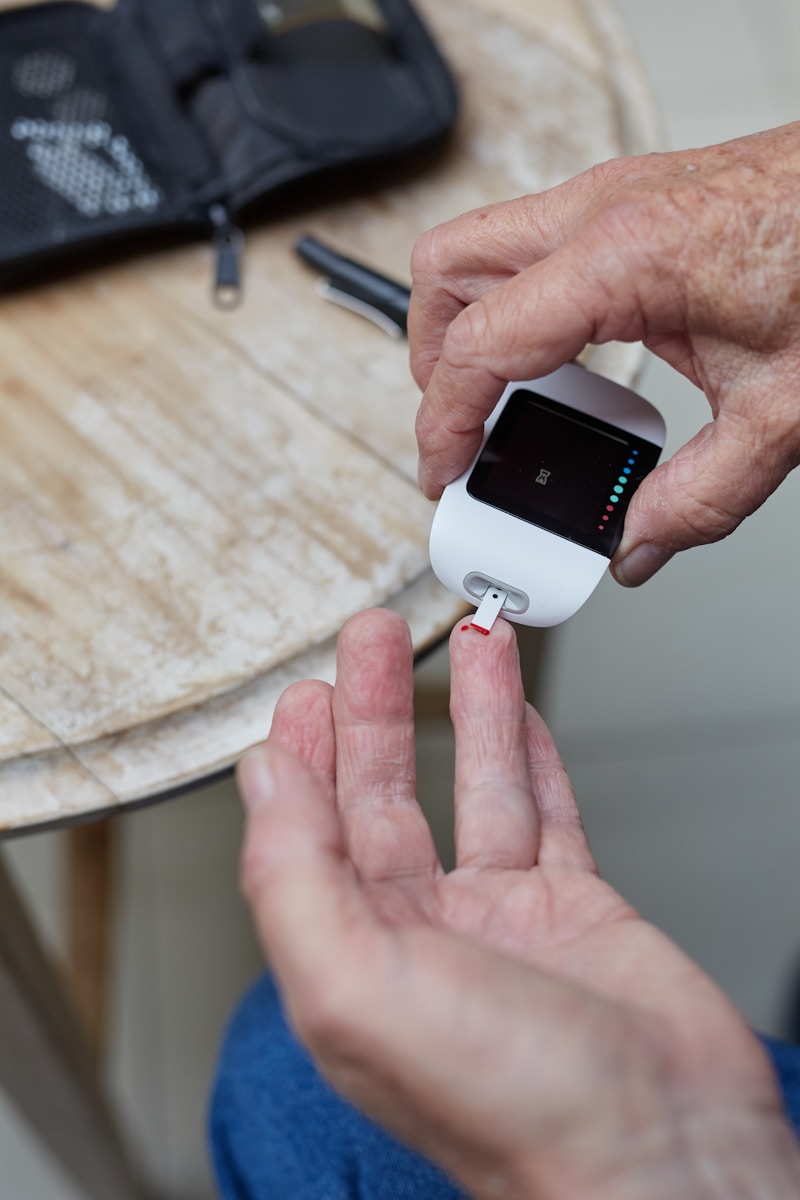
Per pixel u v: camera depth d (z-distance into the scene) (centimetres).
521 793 43
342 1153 49
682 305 41
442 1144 38
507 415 47
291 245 54
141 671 46
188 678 46
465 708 44
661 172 43
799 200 40
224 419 51
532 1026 36
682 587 95
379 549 48
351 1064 37
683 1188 36
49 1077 63
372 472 50
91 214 53
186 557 48
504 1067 36
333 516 49
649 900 83
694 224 41
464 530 46
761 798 87
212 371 52
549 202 44
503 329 42
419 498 49
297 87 54
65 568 48
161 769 45
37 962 61
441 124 55
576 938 40
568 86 59
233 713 46
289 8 55
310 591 47
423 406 44
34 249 52
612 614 94
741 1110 36
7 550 48
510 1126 36
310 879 37
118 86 55
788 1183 36
